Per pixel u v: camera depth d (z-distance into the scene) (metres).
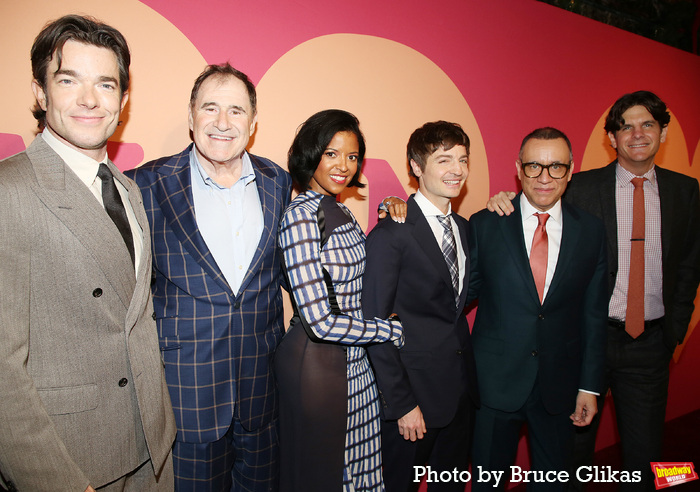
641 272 2.10
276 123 1.92
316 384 1.40
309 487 1.40
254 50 1.85
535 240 1.81
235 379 1.42
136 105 1.66
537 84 2.67
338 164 1.49
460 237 1.83
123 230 1.22
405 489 1.64
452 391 1.64
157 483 1.31
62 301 1.06
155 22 1.67
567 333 1.79
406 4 2.21
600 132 2.96
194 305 1.39
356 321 1.38
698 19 3.46
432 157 1.68
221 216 1.47
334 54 2.03
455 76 2.38
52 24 1.11
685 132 3.38
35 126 1.52
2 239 0.97
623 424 2.20
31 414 0.96
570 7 2.90
